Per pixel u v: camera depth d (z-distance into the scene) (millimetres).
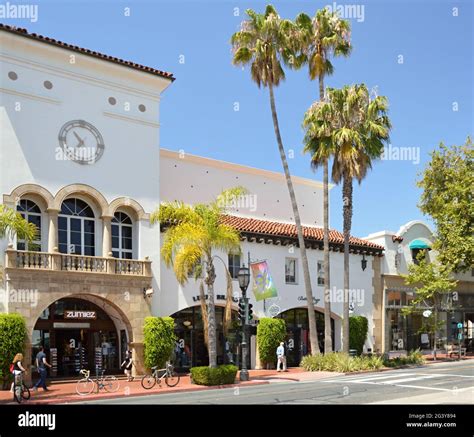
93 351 25797
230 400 17812
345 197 30312
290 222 36719
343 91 29734
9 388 21719
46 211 24344
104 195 25812
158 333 25438
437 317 37500
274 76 29375
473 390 19000
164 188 30359
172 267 27734
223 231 23844
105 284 24828
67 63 25281
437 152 39156
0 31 23141
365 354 33938
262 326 29906
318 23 30500
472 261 36812
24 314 22484
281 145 30484
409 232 38875
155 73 27672
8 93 23469
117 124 26703
